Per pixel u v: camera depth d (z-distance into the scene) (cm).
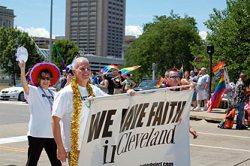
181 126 524
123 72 2109
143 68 7419
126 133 470
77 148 469
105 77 2016
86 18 14225
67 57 7725
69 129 488
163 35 7362
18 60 601
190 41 7294
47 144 616
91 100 430
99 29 14488
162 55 7356
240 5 3344
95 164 445
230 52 3269
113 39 15200
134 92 464
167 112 508
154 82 2561
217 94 1891
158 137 505
